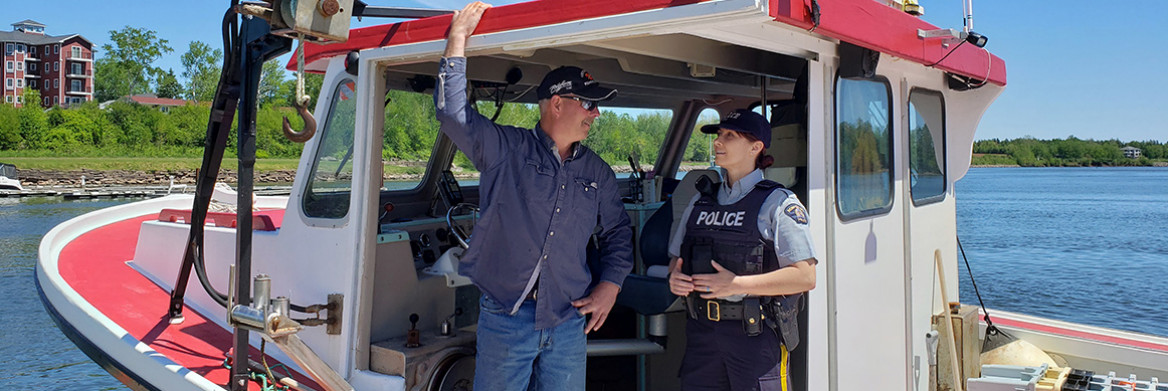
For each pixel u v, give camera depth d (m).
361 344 2.68
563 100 2.38
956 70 3.07
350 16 2.15
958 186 73.00
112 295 3.67
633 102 4.20
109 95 94.75
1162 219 36.66
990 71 3.43
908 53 2.66
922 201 3.32
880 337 2.94
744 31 2.15
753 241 2.43
